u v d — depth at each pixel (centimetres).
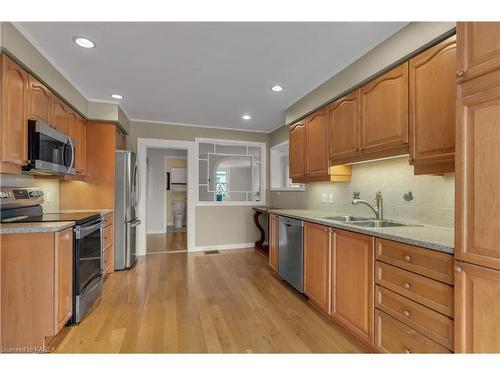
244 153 521
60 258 187
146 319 221
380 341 164
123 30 185
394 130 188
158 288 291
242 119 428
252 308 242
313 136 298
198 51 213
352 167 281
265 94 310
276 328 207
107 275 330
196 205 474
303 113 316
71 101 277
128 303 252
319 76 260
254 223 510
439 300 127
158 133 446
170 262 396
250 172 526
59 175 274
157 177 686
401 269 149
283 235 307
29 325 176
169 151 698
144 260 407
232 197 533
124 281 313
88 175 335
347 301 196
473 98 108
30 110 202
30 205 252
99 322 216
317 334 199
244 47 208
